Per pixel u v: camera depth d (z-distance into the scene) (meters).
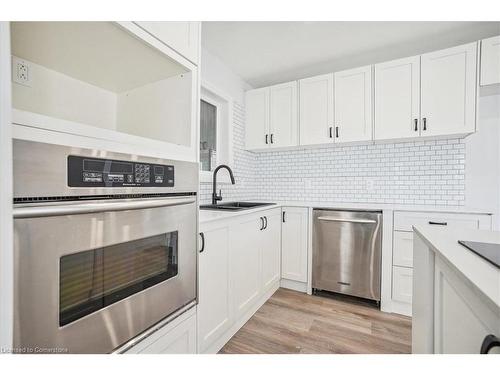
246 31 1.97
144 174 0.81
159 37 0.91
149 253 0.85
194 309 1.06
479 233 1.04
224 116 2.65
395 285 2.04
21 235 0.51
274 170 3.10
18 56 0.94
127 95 1.29
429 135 2.09
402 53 2.30
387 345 1.60
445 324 0.79
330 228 2.29
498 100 2.16
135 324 0.79
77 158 0.62
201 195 2.34
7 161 0.46
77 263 0.63
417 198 2.42
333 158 2.79
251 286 1.93
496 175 2.17
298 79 2.88
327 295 2.37
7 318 0.46
